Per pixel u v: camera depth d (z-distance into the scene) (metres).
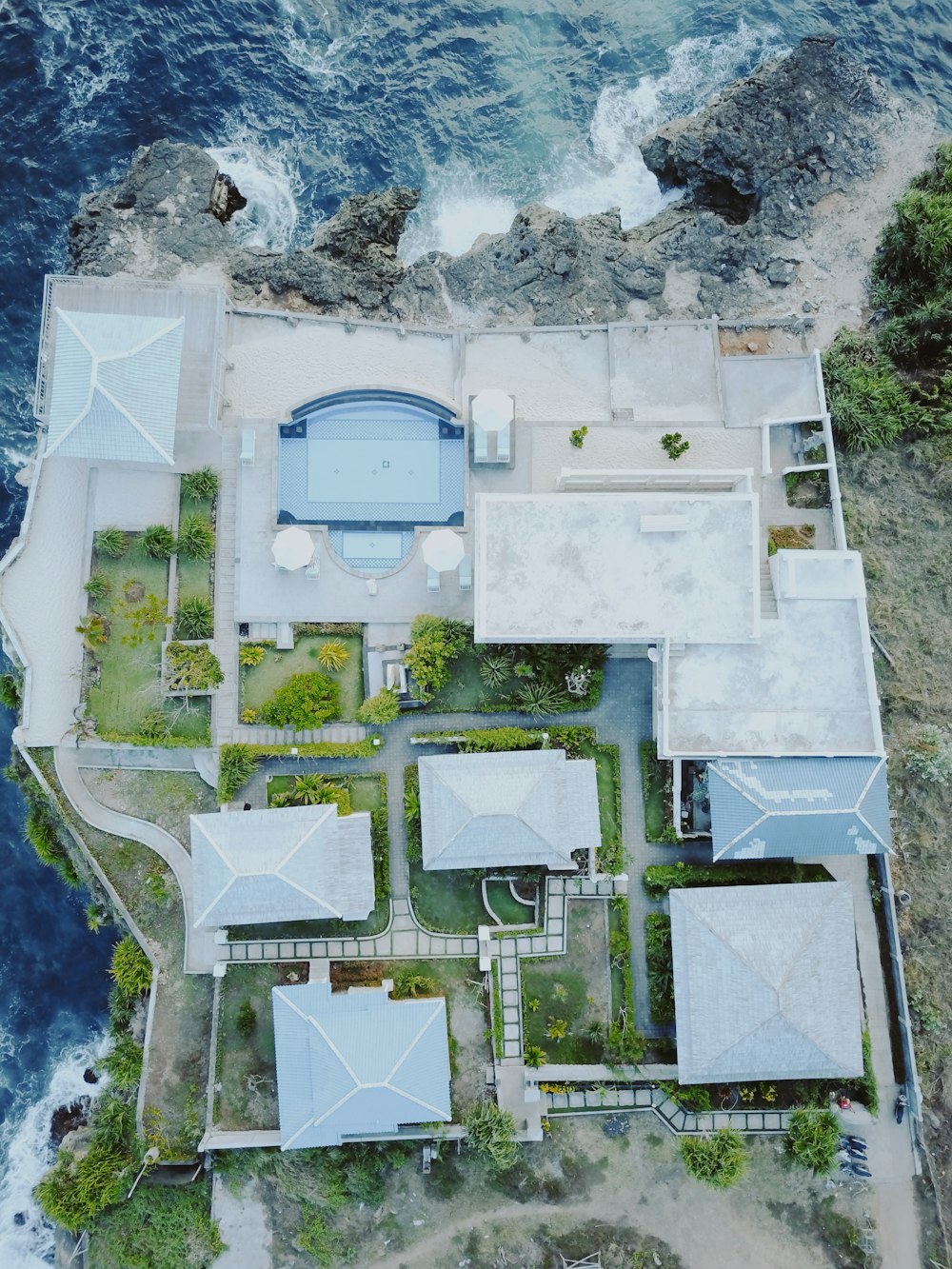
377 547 39.94
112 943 43.16
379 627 39.34
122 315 37.03
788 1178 37.31
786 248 42.56
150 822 39.69
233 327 40.62
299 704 38.44
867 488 40.06
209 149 44.84
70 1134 42.03
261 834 35.97
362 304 42.56
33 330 44.62
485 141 45.09
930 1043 37.59
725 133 42.72
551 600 35.50
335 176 44.91
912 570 39.72
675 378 40.56
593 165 45.06
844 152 42.97
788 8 45.38
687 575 35.50
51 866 42.72
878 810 35.38
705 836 37.75
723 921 35.25
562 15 45.59
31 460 43.91
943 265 39.25
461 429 40.28
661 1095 37.41
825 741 36.22
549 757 36.47
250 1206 39.00
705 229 42.66
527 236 42.31
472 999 38.50
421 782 36.50
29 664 39.25
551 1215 37.78
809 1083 37.34
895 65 44.69
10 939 43.56
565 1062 37.88
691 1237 37.38
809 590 36.31
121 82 45.00
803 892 35.69
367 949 38.62
